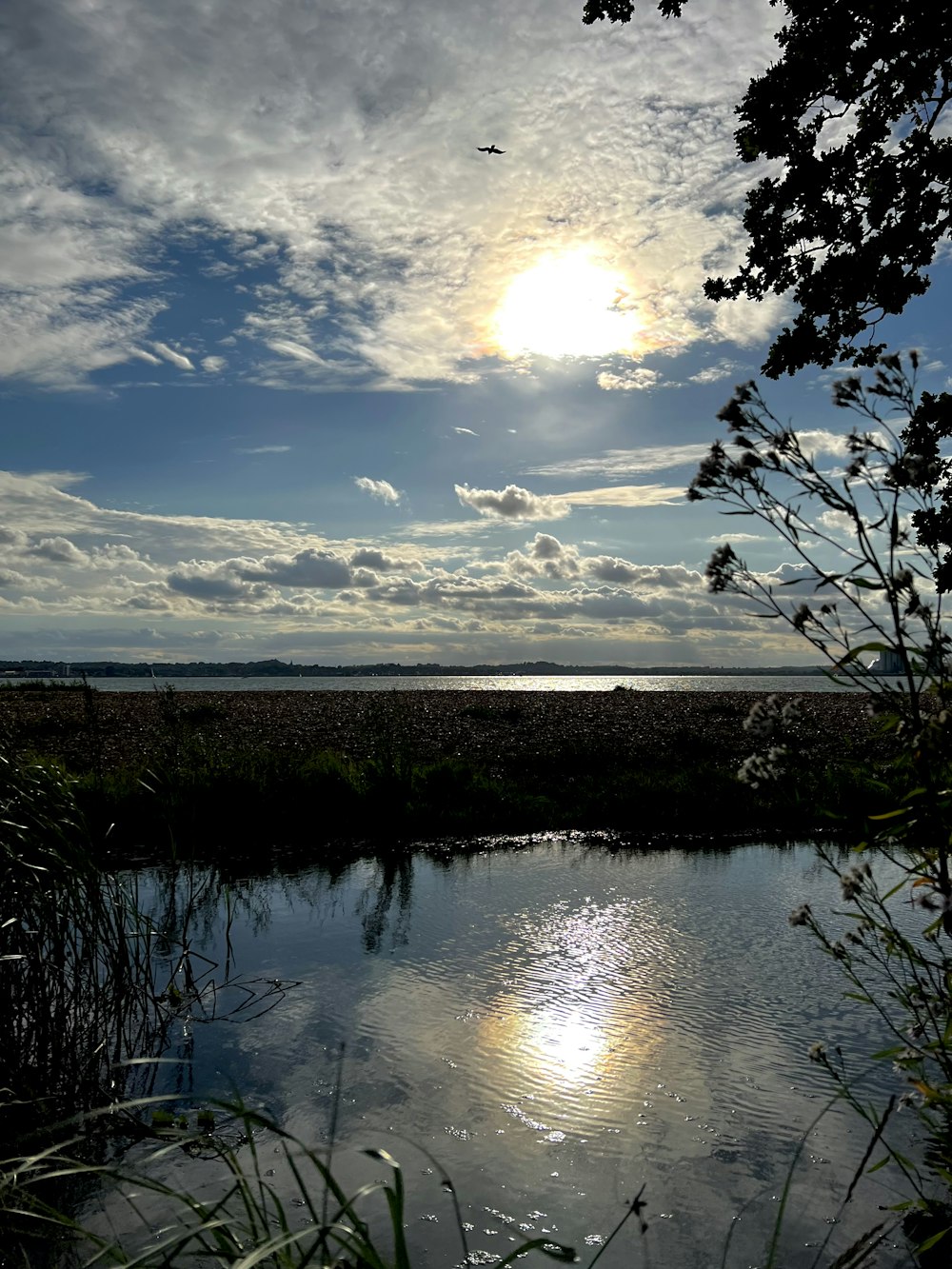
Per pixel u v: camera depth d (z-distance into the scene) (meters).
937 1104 3.78
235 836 13.35
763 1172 4.78
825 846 12.89
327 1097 5.59
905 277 7.13
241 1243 3.91
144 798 13.39
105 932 6.64
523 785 16.77
